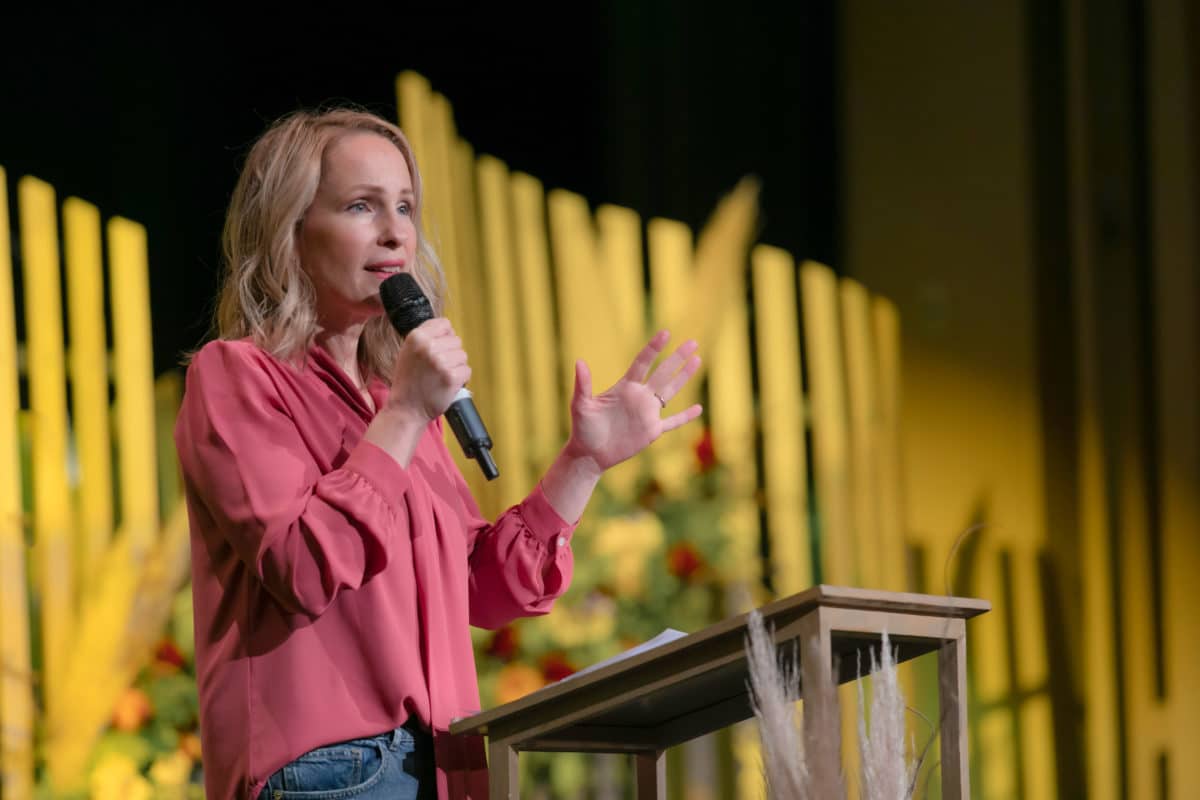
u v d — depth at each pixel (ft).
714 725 21.36
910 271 52.29
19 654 42.75
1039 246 50.98
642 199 53.16
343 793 19.17
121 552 44.93
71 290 46.01
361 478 19.39
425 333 19.94
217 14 52.29
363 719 19.36
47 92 49.83
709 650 17.44
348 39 53.67
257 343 20.97
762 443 50.44
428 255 23.02
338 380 21.15
